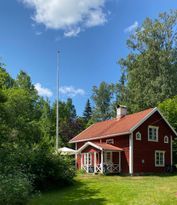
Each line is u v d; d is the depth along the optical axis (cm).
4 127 2830
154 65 5888
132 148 3803
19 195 1777
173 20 5944
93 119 8188
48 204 2034
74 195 2317
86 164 4138
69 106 9412
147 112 4044
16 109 3108
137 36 6056
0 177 1902
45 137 4347
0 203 1680
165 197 2078
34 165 2547
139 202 1986
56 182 2644
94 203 2033
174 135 4203
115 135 3981
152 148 3966
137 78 5944
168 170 4006
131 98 6106
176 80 5638
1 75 2880
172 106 4647
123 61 6153
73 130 6328
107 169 3791
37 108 5631
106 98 8644
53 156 2691
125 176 3588
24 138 2994
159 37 5956
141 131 3916
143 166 3850
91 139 4409
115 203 2006
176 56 5772
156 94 5569
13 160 2473
